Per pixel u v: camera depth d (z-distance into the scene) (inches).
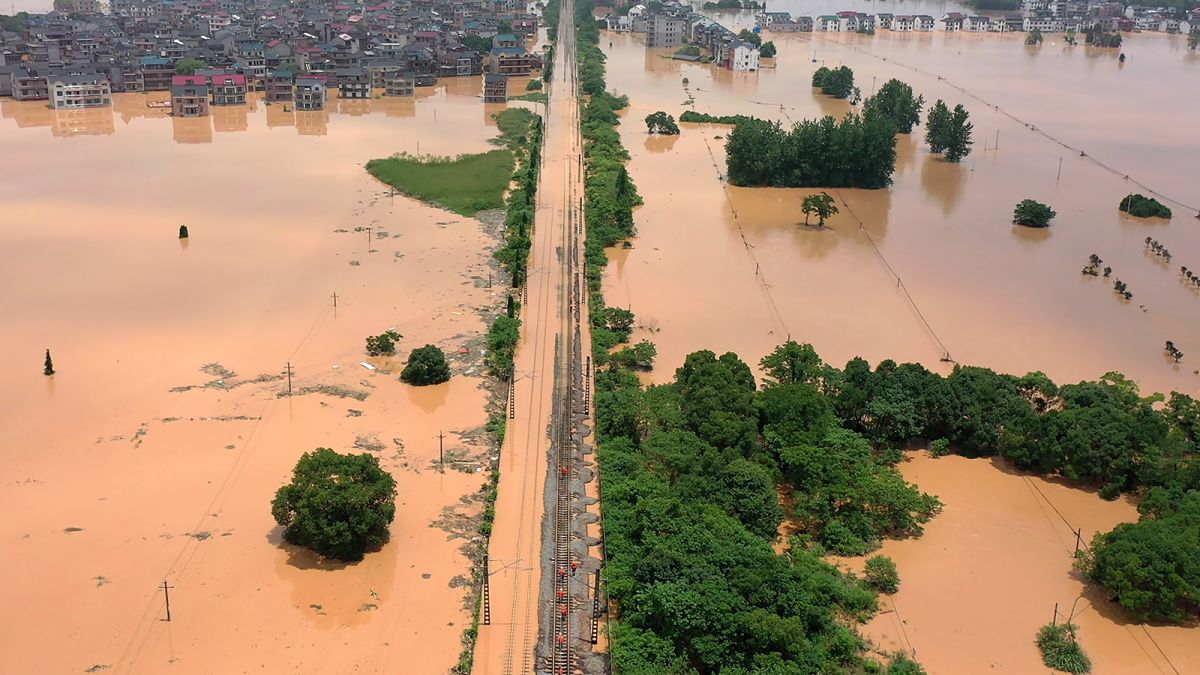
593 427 5536.4
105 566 4210.1
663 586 3838.6
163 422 5378.9
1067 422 5172.2
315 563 4306.1
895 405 5359.3
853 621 4035.4
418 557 4375.0
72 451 5078.7
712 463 4729.3
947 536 4640.8
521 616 4052.7
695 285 7637.8
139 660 3705.7
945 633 3993.6
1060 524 4753.9
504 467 5118.1
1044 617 4114.2
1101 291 7760.8
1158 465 4958.2
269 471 4945.9
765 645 3671.3
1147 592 4065.0
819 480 4783.5
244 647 3791.8
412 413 5595.5
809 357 5718.5
